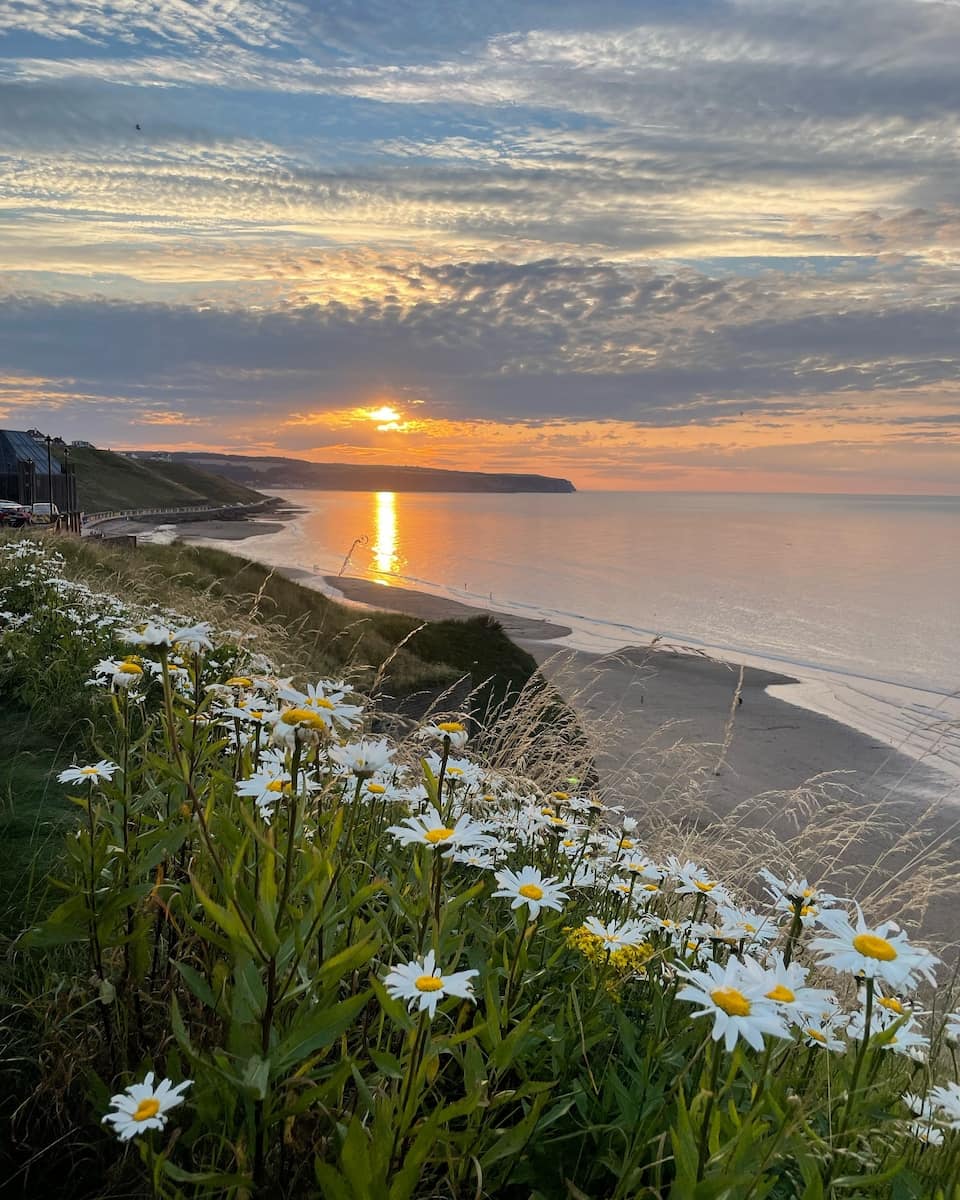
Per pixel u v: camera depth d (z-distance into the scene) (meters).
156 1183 1.55
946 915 12.30
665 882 3.89
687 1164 1.51
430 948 2.15
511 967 2.32
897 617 66.06
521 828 3.51
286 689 2.15
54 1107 2.26
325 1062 2.08
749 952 2.71
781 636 55.91
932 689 39.94
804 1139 1.65
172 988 2.30
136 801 2.48
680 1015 2.53
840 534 184.00
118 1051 2.26
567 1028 2.28
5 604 8.60
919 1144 2.10
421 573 90.62
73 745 5.39
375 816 3.05
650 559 116.50
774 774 23.66
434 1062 1.81
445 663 29.61
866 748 27.59
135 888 2.24
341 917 1.92
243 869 2.21
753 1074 1.94
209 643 2.59
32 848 3.70
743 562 113.62
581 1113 2.06
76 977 2.53
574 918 3.15
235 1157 1.83
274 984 1.75
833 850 14.42
